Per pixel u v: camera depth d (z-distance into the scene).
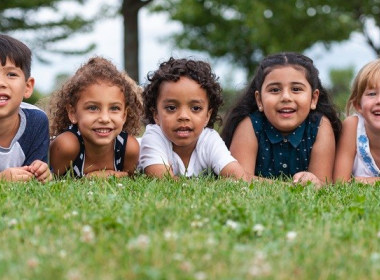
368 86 5.72
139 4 16.53
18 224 3.36
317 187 4.94
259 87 5.86
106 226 3.38
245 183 4.88
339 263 2.86
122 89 5.33
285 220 3.60
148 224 3.38
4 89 4.89
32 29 18.02
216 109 5.75
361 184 5.02
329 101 6.03
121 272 2.66
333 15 19.80
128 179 5.00
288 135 5.84
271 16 19.89
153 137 5.65
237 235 3.28
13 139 5.21
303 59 5.82
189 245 2.98
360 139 5.91
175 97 5.38
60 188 4.45
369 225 3.51
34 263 2.72
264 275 2.65
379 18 20.20
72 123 5.55
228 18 22.12
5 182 4.63
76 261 2.79
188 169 5.67
